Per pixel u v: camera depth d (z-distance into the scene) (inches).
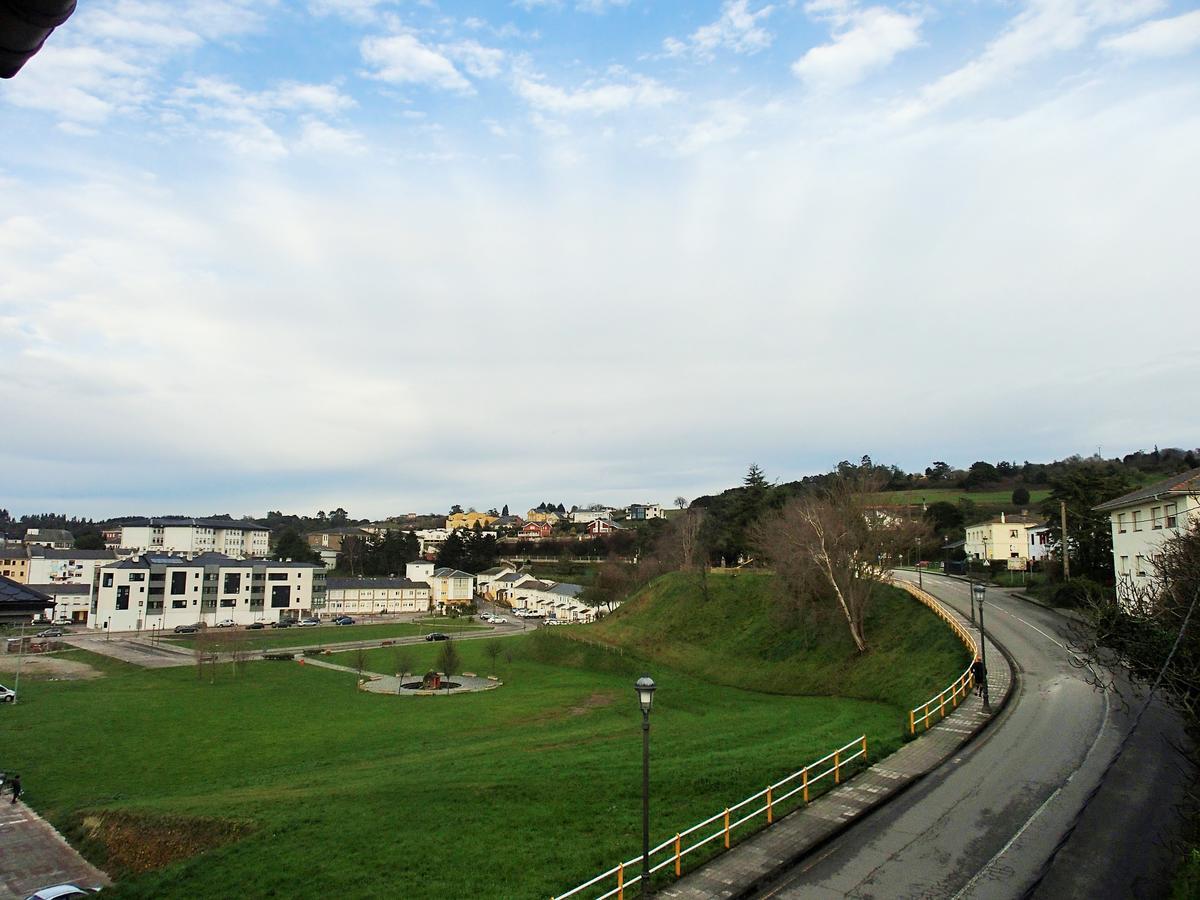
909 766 930.7
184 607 5034.5
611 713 1813.5
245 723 1876.2
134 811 1138.7
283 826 954.7
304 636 4284.0
